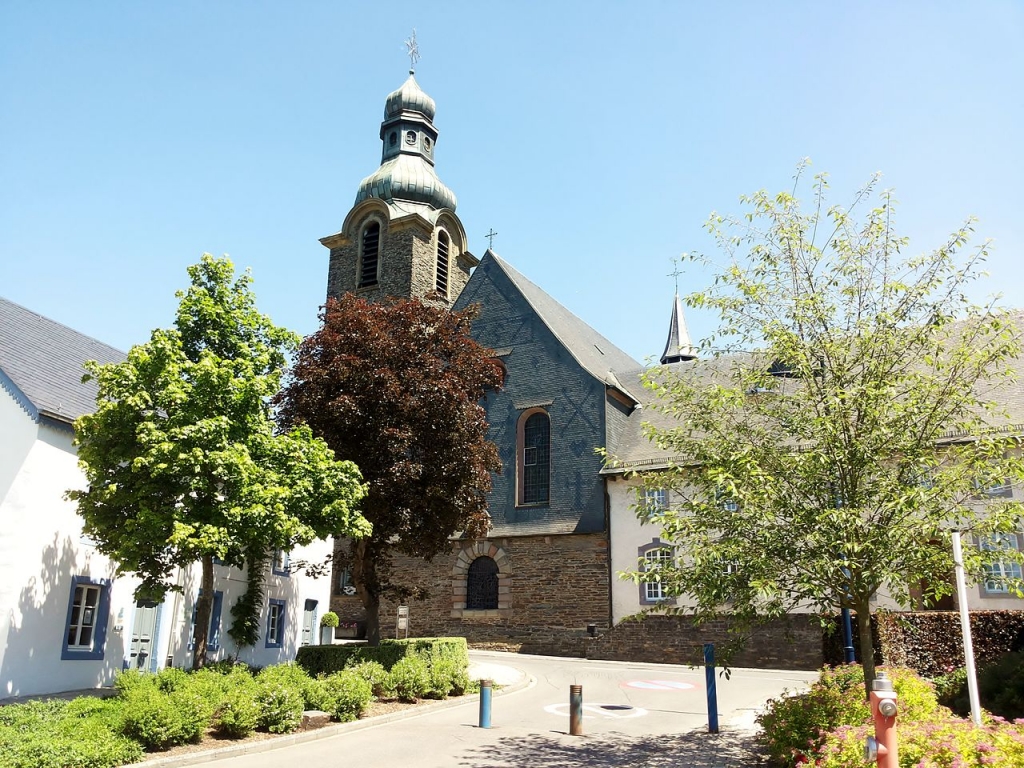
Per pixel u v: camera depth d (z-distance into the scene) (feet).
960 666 62.69
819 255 37.22
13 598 51.03
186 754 35.29
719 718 49.55
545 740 42.16
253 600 70.85
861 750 25.46
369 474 61.31
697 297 38.83
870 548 32.04
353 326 65.10
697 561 35.65
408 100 147.43
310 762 35.88
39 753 30.32
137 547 47.44
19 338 61.31
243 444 49.34
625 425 107.34
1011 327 33.58
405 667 54.13
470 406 65.92
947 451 34.35
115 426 49.08
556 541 98.73
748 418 37.78
